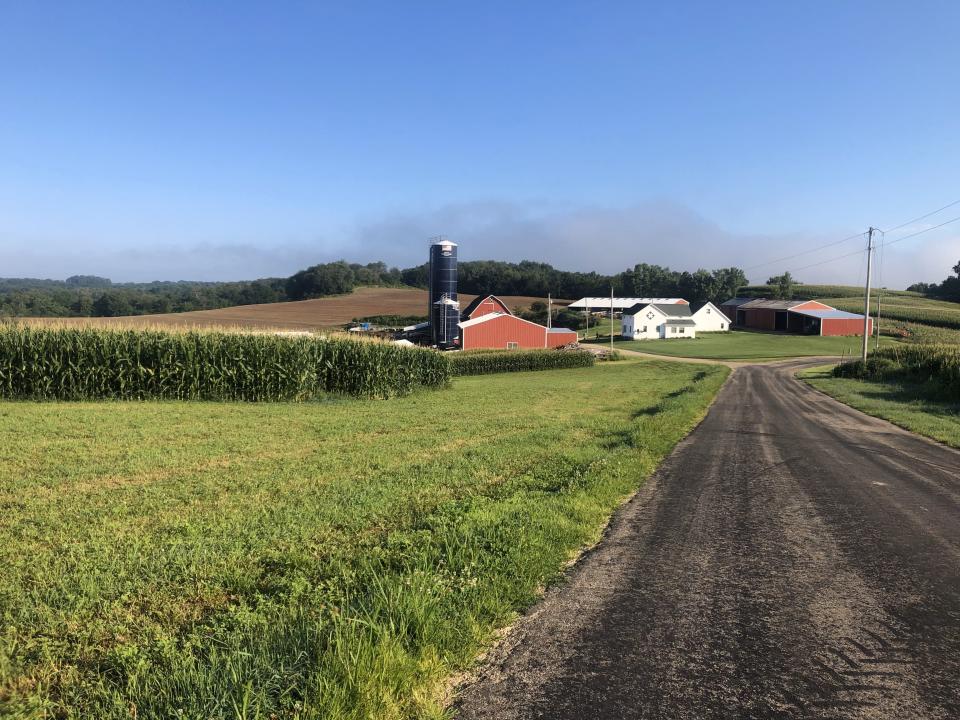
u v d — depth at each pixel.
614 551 5.49
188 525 5.91
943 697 3.16
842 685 3.27
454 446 11.10
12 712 2.94
